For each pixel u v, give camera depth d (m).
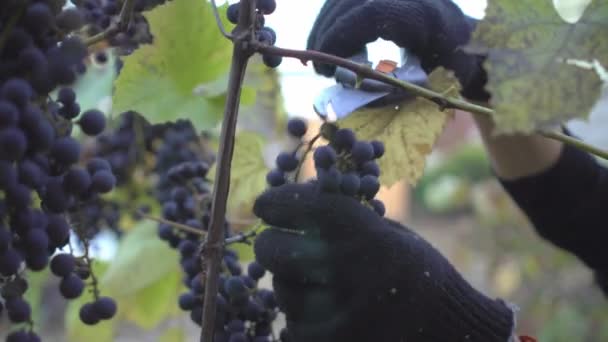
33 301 1.12
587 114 0.63
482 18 0.66
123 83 0.88
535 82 0.64
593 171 1.23
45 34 0.67
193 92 0.89
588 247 1.24
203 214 0.90
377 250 0.78
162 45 0.87
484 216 2.83
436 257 0.85
